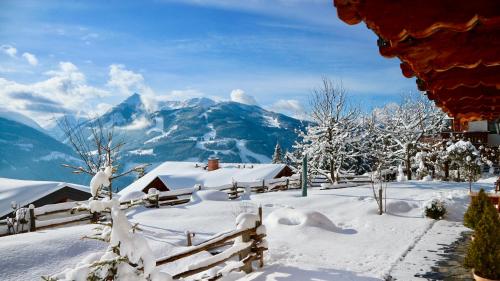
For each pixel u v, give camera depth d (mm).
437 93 2643
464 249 10250
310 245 10695
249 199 20797
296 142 33312
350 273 8219
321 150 29672
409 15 1213
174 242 10930
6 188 19984
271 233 12070
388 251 10148
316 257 9578
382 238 11609
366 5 1271
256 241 8680
